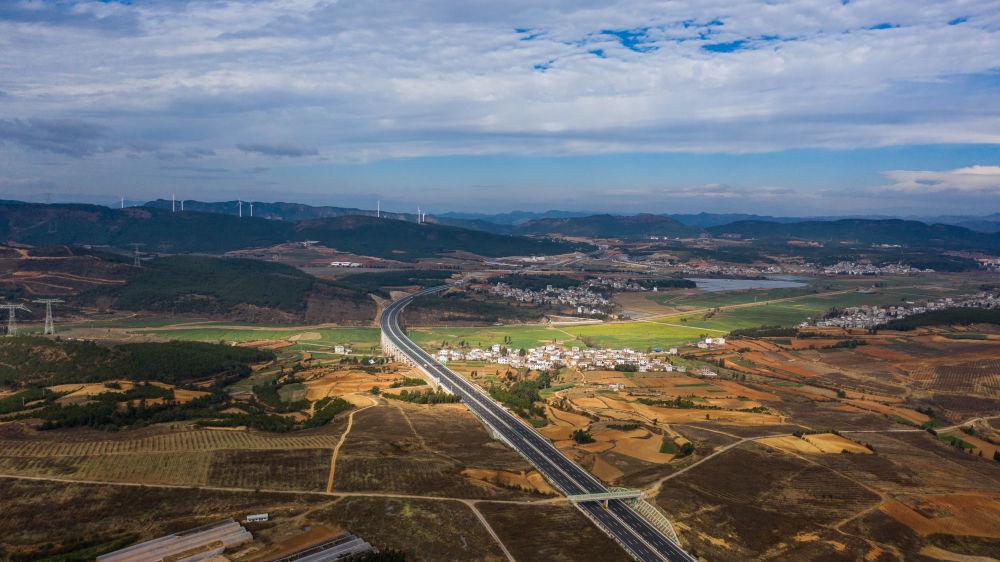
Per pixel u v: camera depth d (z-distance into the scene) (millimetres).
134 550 131750
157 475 168375
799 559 144500
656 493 176750
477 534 148125
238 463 179375
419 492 168000
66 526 141750
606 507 169500
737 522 160750
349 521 149500
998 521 162625
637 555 144375
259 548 134500
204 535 138750
